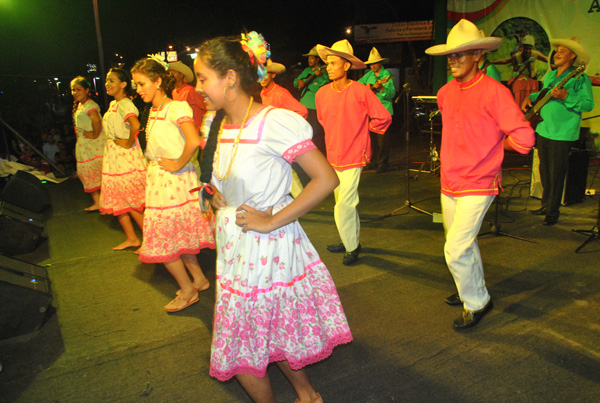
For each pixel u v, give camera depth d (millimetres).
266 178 1855
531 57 7949
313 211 5887
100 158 6156
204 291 3773
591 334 2895
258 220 1793
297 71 12539
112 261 4555
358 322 3174
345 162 3928
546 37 7742
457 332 3000
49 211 6449
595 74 7426
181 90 4293
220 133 1961
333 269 4066
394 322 3154
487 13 8172
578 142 5570
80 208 6570
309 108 9227
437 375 2592
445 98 3064
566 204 5504
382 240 4707
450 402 2383
